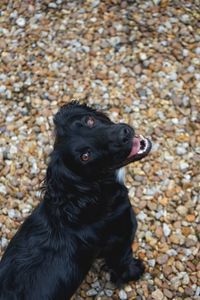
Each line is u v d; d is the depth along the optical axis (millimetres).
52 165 1262
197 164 1629
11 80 1812
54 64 1820
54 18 1898
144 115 1706
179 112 1705
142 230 1565
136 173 1623
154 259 1534
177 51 1798
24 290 1271
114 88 1755
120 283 1523
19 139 1714
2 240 1598
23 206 1624
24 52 1854
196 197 1590
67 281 1312
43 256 1299
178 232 1554
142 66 1784
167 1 1882
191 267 1514
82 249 1328
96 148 1246
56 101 1759
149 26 1848
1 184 1659
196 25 1841
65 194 1270
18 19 1914
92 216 1312
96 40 1841
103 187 1298
